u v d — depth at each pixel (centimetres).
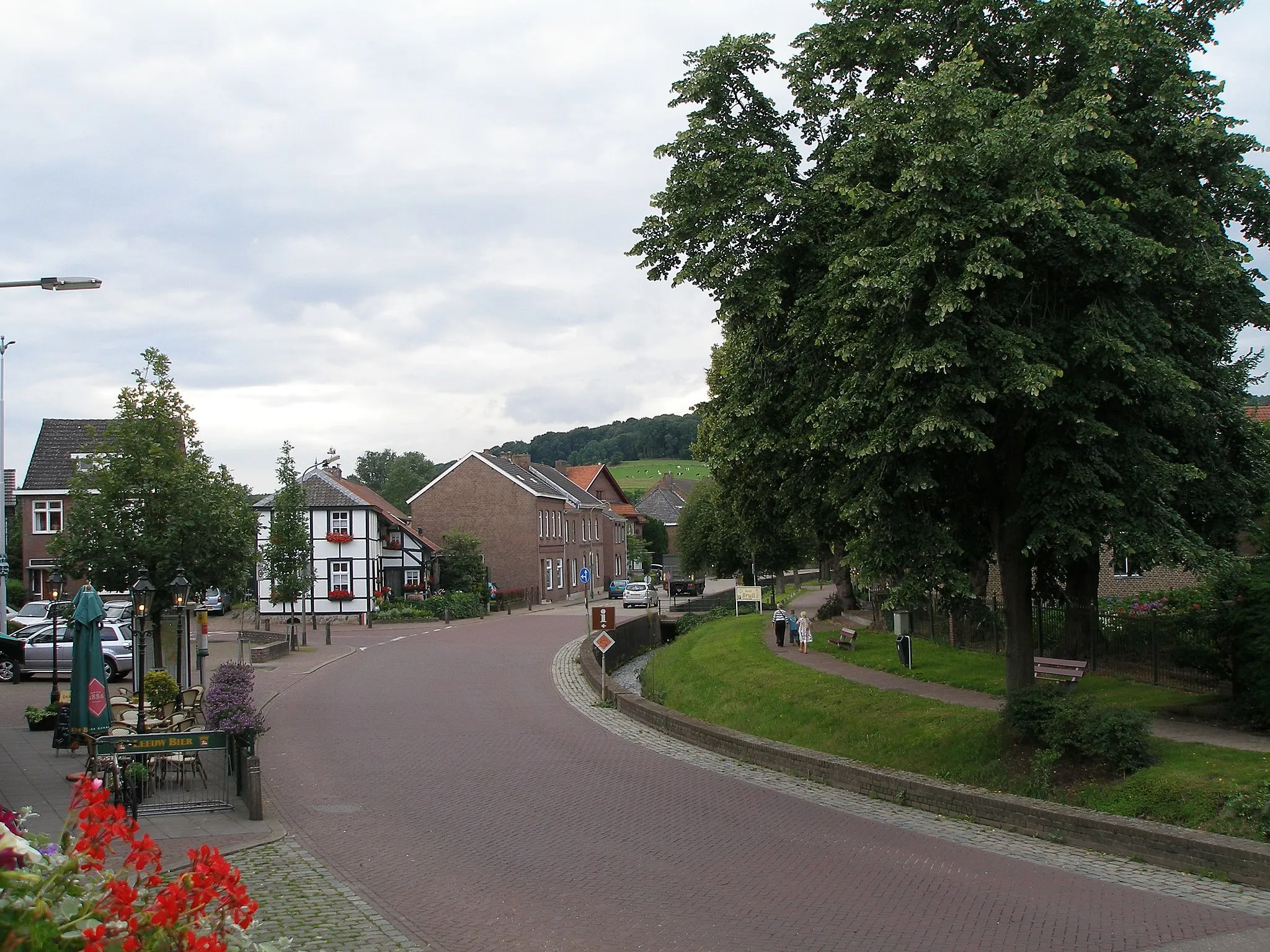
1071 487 1308
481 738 1889
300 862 1096
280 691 2522
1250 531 1620
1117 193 1373
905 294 1208
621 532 9350
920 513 1396
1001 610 2416
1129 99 1455
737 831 1228
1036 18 1362
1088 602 1989
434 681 2739
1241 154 1420
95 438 2225
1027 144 1229
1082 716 1280
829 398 1350
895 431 1263
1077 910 905
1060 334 1316
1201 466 1592
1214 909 900
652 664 3347
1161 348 1373
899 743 1611
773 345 1530
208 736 1341
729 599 5822
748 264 1452
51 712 1891
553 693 2539
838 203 1430
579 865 1080
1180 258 1364
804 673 2345
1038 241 1267
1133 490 1327
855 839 1185
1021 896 952
